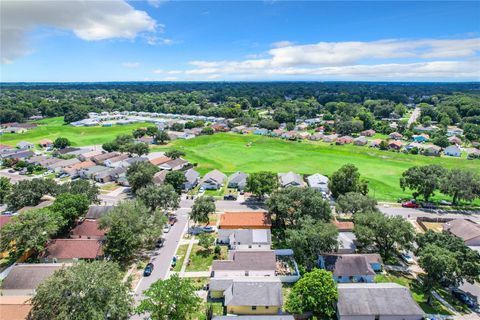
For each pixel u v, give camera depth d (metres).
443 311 50.38
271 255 60.47
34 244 58.97
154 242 71.06
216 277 55.75
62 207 70.88
